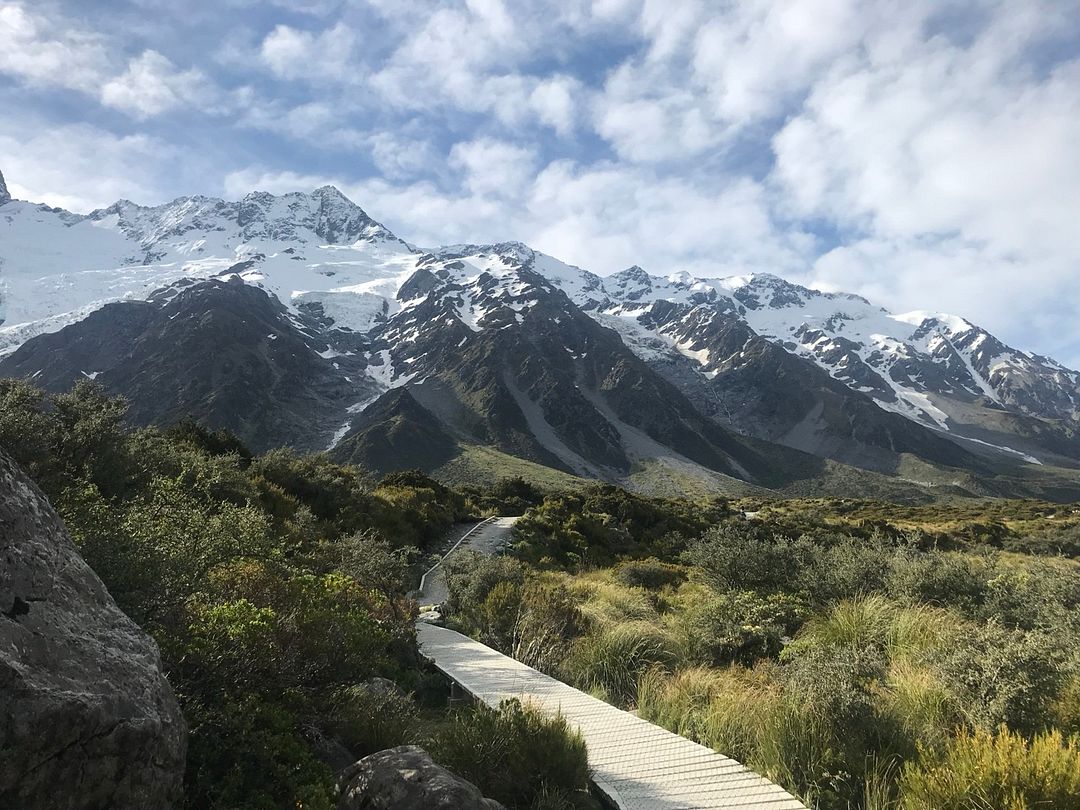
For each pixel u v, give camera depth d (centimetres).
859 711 608
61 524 389
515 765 543
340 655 559
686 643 1101
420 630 1274
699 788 553
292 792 423
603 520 4012
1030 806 436
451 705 838
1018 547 4209
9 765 273
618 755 630
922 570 1308
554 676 1020
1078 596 1156
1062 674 669
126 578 484
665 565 2250
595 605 1423
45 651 309
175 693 438
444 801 388
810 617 1174
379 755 451
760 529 3625
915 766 510
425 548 2859
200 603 544
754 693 772
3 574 315
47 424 1129
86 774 301
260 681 498
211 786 397
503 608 1275
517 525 3612
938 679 715
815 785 555
